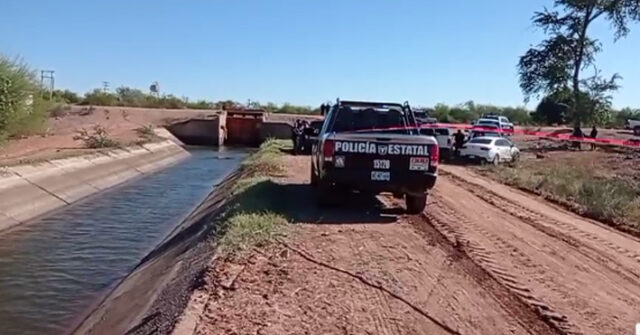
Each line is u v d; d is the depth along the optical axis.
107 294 11.73
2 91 26.66
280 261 8.66
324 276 8.02
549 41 45.22
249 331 6.09
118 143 38.78
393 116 14.10
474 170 26.56
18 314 10.48
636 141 41.03
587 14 43.94
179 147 52.31
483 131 34.44
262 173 20.97
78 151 31.70
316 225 11.34
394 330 6.20
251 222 10.80
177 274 9.58
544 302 7.18
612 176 23.34
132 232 17.86
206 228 12.32
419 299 7.19
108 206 22.66
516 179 21.66
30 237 16.86
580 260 9.41
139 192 26.80
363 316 6.57
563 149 40.94
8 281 12.51
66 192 23.69
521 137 53.12
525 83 46.16
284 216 11.79
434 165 12.10
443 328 6.30
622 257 9.76
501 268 8.70
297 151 33.19
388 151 12.02
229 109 65.25
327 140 12.03
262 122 59.81
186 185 29.66
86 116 60.81
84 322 9.98
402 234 10.86
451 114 75.38
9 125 28.02
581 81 44.53
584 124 45.38
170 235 16.77
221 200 17.20
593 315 6.80
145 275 11.62
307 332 6.09
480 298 7.28
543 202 16.55
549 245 10.42
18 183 20.95
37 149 30.91
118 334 8.18
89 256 14.84
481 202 15.71
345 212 12.84
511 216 13.54
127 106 79.44
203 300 6.98
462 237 10.76
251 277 7.86
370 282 7.80
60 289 12.04
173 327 6.29
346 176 12.02
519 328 6.35
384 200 14.72
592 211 14.24
